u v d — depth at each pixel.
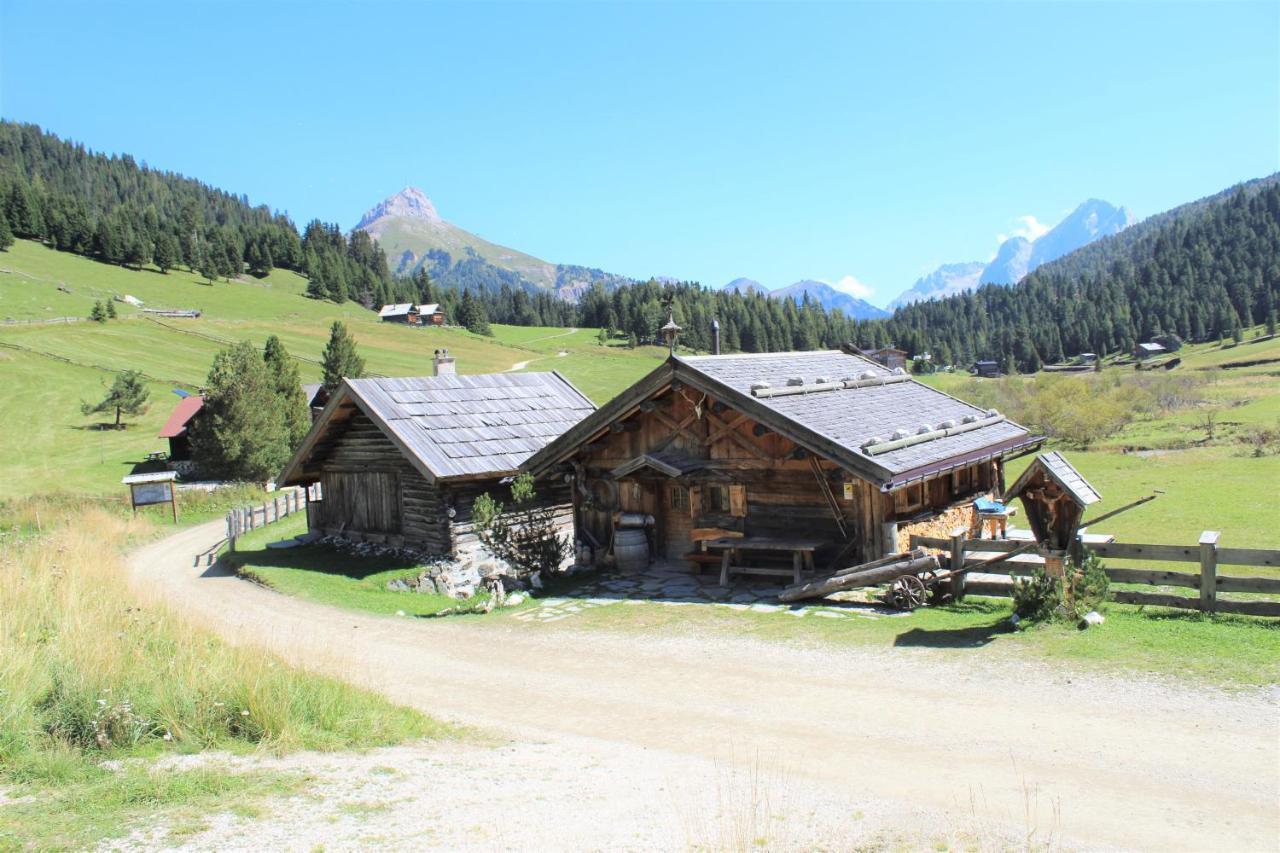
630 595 17.02
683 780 7.71
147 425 67.38
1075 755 7.97
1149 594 12.28
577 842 6.18
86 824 6.15
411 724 9.31
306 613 16.89
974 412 22.19
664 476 18.64
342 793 7.06
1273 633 10.85
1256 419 43.78
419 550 21.45
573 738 9.20
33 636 10.23
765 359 20.25
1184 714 8.70
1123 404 48.78
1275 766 7.44
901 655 11.62
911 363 142.50
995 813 6.84
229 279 189.12
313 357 103.56
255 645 11.02
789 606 15.12
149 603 13.52
